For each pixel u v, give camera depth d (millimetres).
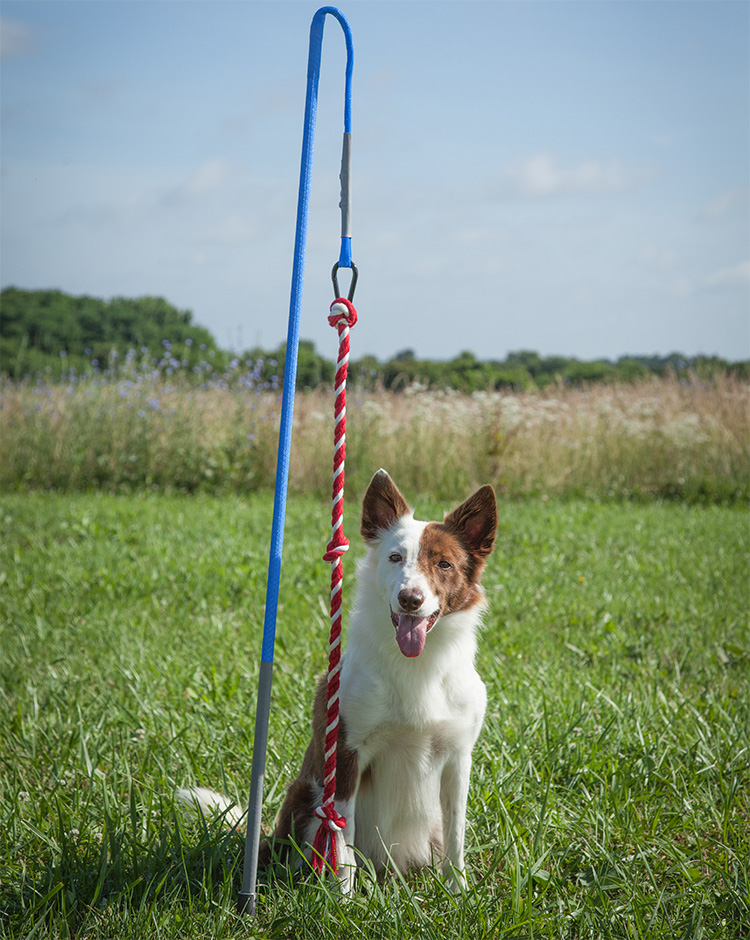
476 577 3289
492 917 2830
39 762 3885
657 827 3451
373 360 15461
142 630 5906
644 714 4414
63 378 15266
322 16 2809
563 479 13336
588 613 6461
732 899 2918
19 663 5250
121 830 3229
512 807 3553
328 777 2945
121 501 11773
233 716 4367
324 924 2734
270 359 15727
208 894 2871
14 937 2695
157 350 21594
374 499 3334
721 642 5789
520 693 4648
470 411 14344
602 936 2752
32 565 7734
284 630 5844
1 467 13227
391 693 3074
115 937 2709
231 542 8750
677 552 8711
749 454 13633
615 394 16656
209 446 13672
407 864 3309
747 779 3824
